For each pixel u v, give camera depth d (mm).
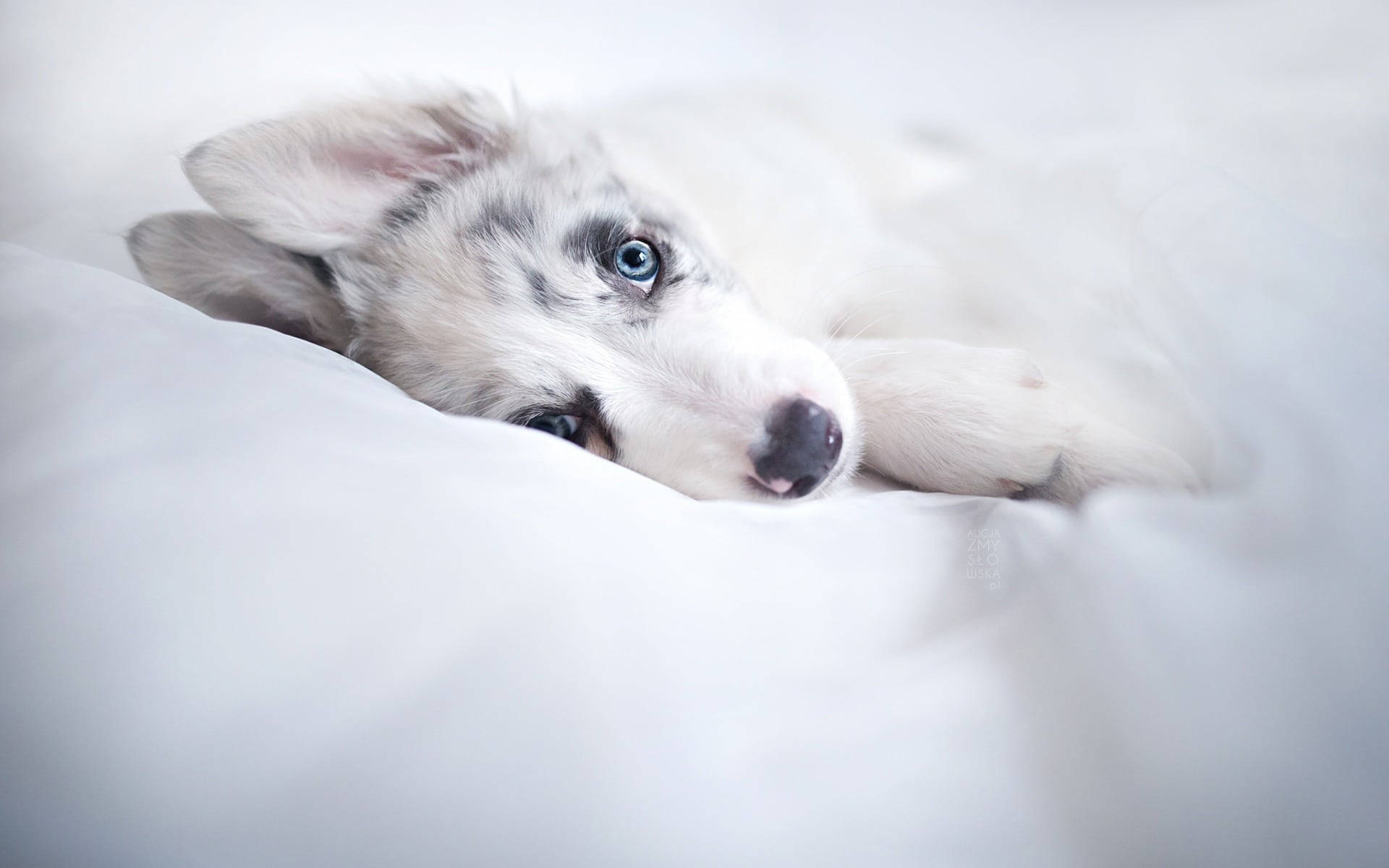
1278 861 291
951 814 297
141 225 445
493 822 287
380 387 386
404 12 662
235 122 473
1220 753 300
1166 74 629
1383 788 296
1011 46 704
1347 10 600
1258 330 370
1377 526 328
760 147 572
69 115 554
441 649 301
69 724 286
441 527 317
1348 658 310
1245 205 413
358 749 289
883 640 328
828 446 401
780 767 301
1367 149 487
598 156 493
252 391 341
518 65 688
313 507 314
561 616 308
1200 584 321
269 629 297
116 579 297
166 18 592
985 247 497
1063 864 294
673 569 328
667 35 739
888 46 745
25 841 282
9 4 569
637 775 293
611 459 419
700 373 417
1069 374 430
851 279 515
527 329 431
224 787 284
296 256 463
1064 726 310
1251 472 349
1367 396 352
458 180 471
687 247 463
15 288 354
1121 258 445
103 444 317
